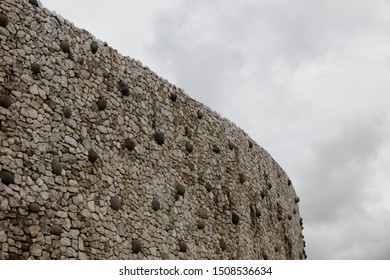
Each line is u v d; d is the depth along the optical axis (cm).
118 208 2088
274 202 3106
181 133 2520
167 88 2522
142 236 2162
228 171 2747
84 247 1930
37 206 1825
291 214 3312
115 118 2203
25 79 1919
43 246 1811
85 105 2094
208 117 2725
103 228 2016
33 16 2012
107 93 2200
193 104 2650
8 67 1884
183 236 2355
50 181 1889
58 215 1881
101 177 2067
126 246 2083
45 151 1906
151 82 2442
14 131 1841
